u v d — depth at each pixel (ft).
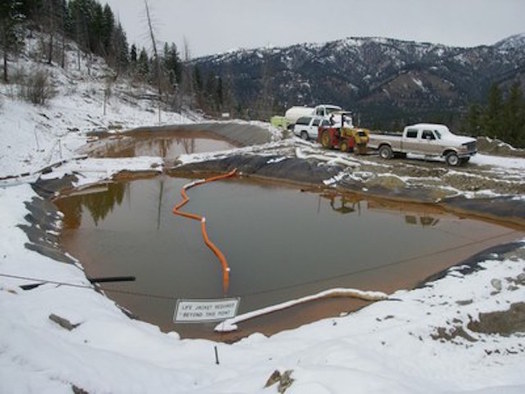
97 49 262.47
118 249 46.03
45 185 70.18
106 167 85.25
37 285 30.68
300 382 15.12
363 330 25.55
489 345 23.53
